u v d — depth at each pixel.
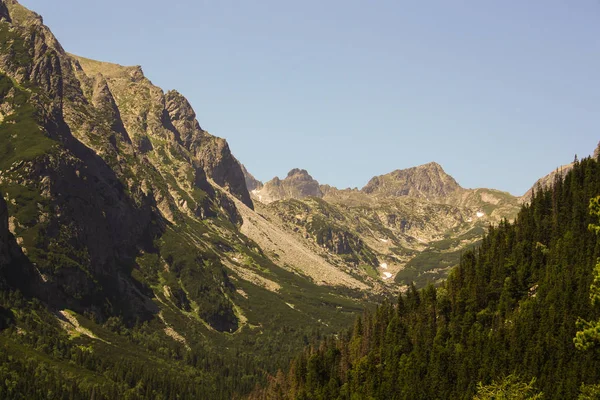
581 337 142.62
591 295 143.62
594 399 161.75
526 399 176.62
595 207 142.62
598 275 142.75
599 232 142.62
